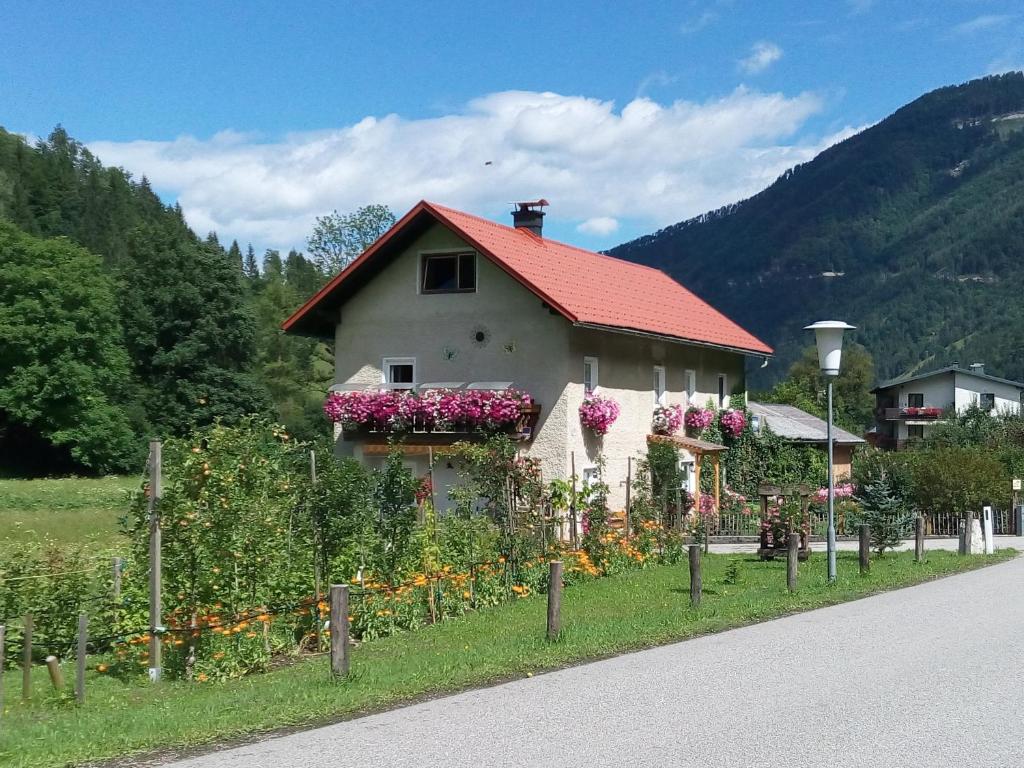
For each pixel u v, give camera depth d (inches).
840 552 1043.3
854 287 7819.9
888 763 289.4
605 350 1123.9
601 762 289.4
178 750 309.0
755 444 1534.2
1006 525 1390.3
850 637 497.7
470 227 1096.2
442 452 829.2
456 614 625.0
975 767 286.7
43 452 2373.3
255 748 307.7
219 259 2444.6
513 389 1048.8
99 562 531.8
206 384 2401.6
